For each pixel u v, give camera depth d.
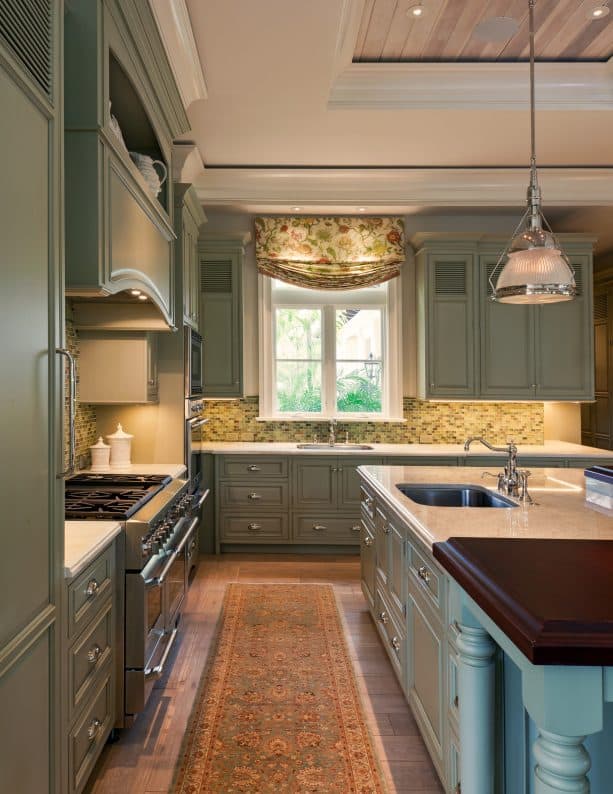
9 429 1.35
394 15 2.97
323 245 5.26
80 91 2.07
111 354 3.52
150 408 3.95
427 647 2.13
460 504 3.06
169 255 3.43
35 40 1.49
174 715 2.52
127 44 2.40
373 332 5.57
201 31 2.82
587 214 5.26
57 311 1.63
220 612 3.69
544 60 3.41
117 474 3.43
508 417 5.50
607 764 1.32
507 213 5.26
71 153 2.08
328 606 3.80
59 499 1.65
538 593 1.02
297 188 4.81
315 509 4.90
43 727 1.55
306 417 5.47
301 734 2.38
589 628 0.89
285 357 5.54
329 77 3.24
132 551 2.27
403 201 4.87
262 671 2.92
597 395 7.31
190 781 2.09
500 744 1.64
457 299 5.12
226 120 3.76
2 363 1.31
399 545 2.58
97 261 2.09
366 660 3.05
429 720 2.11
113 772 2.13
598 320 7.25
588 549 1.32
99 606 2.05
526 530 2.04
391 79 3.52
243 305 5.13
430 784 2.08
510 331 5.16
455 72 3.49
